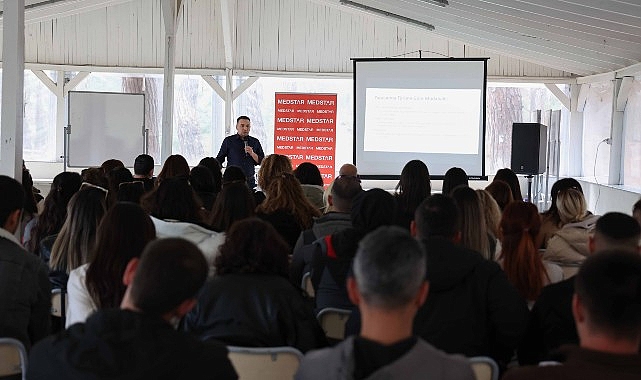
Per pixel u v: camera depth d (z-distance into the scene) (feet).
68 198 15.11
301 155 42.52
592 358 4.97
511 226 10.73
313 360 5.37
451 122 35.40
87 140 38.01
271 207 14.92
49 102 43.19
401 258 5.12
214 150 45.55
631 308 4.87
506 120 46.65
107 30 42.63
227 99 43.06
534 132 36.94
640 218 12.26
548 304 8.65
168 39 34.30
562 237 13.16
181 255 5.78
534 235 10.77
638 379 4.86
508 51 40.24
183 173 19.07
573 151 43.73
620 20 24.29
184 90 45.27
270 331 8.45
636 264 5.04
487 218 13.47
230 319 8.47
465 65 35.17
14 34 18.95
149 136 44.70
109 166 21.57
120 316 5.58
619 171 36.78
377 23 43.37
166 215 12.40
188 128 45.42
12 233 9.99
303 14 43.37
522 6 26.78
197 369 5.55
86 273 8.71
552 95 46.32
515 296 8.52
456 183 17.47
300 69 43.60
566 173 44.75
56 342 5.58
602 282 4.96
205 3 43.09
